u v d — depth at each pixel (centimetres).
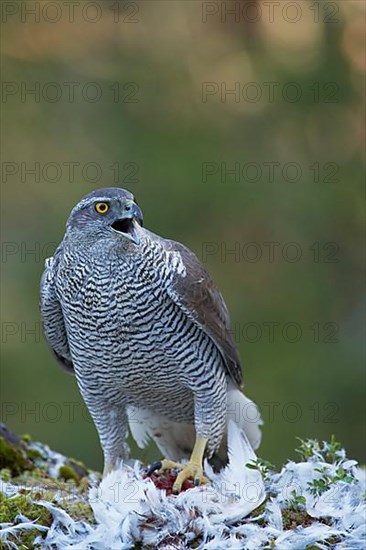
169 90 1691
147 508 637
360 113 1709
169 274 771
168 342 783
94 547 625
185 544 629
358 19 1717
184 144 1642
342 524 631
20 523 651
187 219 1611
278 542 608
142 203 1602
